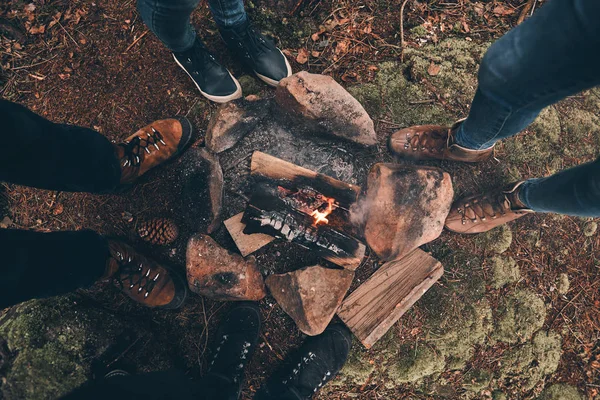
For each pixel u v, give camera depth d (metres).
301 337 2.18
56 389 1.90
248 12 2.32
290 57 2.33
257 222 2.07
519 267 2.21
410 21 2.37
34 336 1.96
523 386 2.15
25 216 2.21
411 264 2.13
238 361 2.06
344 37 2.35
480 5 2.39
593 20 0.96
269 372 2.17
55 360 1.94
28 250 1.48
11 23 2.28
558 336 2.20
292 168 2.06
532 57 1.14
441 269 2.09
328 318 2.03
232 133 2.15
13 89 2.26
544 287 2.22
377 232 1.96
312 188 2.05
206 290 2.08
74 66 2.28
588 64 1.07
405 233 1.96
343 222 2.03
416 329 2.16
